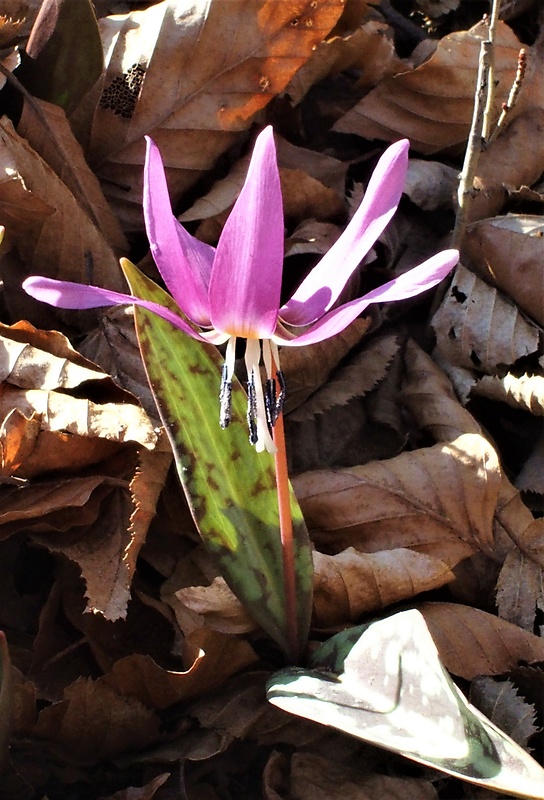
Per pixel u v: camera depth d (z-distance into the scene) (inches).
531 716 13.7
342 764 13.7
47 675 13.9
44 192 14.8
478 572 14.7
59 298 11.9
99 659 13.9
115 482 14.0
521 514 14.8
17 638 14.1
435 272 11.5
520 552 14.7
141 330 13.2
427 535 14.6
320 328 12.0
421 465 14.8
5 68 15.1
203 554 14.3
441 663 12.6
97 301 11.9
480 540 14.7
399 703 12.6
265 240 11.4
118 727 13.6
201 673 13.6
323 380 15.5
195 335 12.2
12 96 15.4
